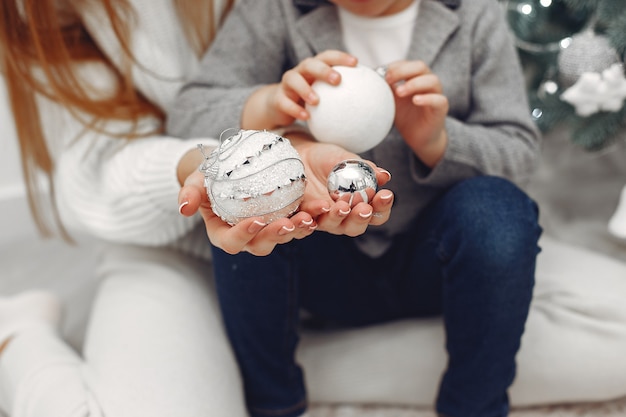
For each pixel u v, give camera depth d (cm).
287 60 102
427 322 102
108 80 104
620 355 93
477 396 88
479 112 96
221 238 66
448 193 91
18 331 101
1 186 149
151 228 99
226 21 103
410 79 81
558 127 135
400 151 94
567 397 95
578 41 111
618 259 123
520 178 95
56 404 84
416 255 95
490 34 96
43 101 105
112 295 99
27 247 146
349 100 76
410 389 98
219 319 99
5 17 97
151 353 88
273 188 66
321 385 100
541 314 98
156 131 105
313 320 113
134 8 101
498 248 83
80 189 102
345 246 97
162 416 81
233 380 90
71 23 104
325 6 98
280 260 87
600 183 149
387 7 92
